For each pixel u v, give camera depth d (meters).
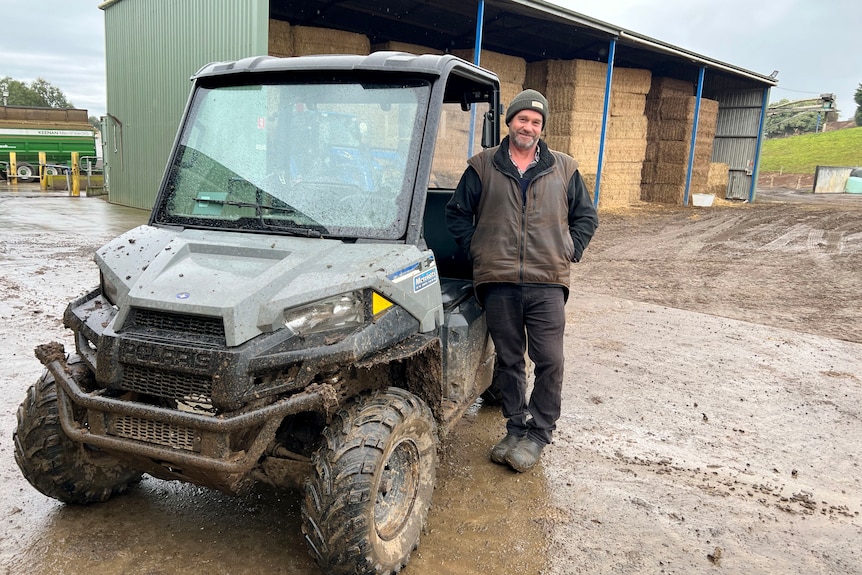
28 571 2.78
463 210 3.72
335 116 3.12
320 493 2.49
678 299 9.04
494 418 4.69
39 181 28.88
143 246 2.94
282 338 2.45
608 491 3.71
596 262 11.91
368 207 2.97
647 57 22.61
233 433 2.43
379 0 15.23
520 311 3.68
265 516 3.29
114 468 3.27
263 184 3.10
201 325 2.46
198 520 3.23
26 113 28.30
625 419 4.76
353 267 2.66
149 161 16.86
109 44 18.28
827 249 13.68
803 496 3.76
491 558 3.03
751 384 5.64
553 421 3.89
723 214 20.52
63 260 9.56
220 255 2.79
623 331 7.23
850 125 94.94
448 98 4.52
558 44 20.33
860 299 9.29
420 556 3.02
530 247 3.55
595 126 19.92
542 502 3.56
